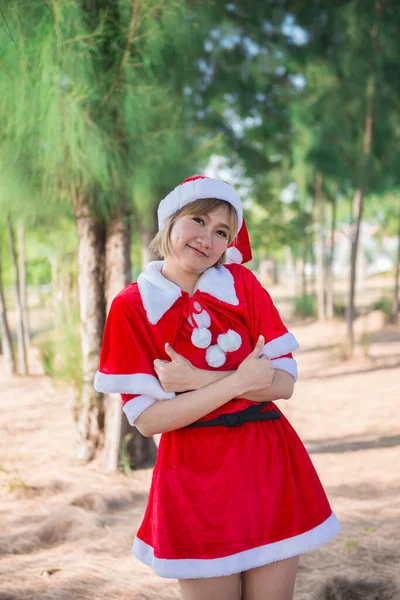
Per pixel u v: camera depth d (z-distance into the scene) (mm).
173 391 1621
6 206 4863
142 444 5312
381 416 7090
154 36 4430
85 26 4223
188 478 1597
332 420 7039
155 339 1678
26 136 4473
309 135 11602
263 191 14781
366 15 9938
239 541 1558
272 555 1580
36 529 3732
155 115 4895
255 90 10961
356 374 10156
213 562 1537
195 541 1556
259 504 1605
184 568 1539
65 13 4016
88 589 2873
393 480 4699
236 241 1976
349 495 4367
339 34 10594
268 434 1684
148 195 5090
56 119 4195
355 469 5094
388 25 10016
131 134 4707
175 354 1618
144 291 1705
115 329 1667
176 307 1705
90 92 4234
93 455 5355
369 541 3346
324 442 6074
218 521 1562
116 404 5160
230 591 1590
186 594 1614
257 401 1674
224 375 1639
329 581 2822
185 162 5250
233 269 1850
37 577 3023
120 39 4449
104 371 1657
